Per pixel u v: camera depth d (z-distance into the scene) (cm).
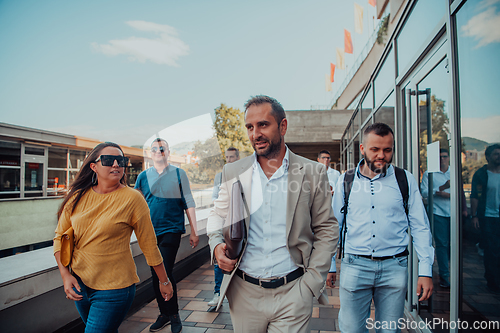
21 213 644
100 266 170
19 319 212
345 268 201
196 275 447
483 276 160
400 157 314
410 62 272
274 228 150
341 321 203
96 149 169
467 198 174
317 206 156
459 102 184
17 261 237
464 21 175
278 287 147
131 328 284
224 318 302
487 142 155
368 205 196
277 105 140
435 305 233
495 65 147
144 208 185
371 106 458
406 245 195
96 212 172
